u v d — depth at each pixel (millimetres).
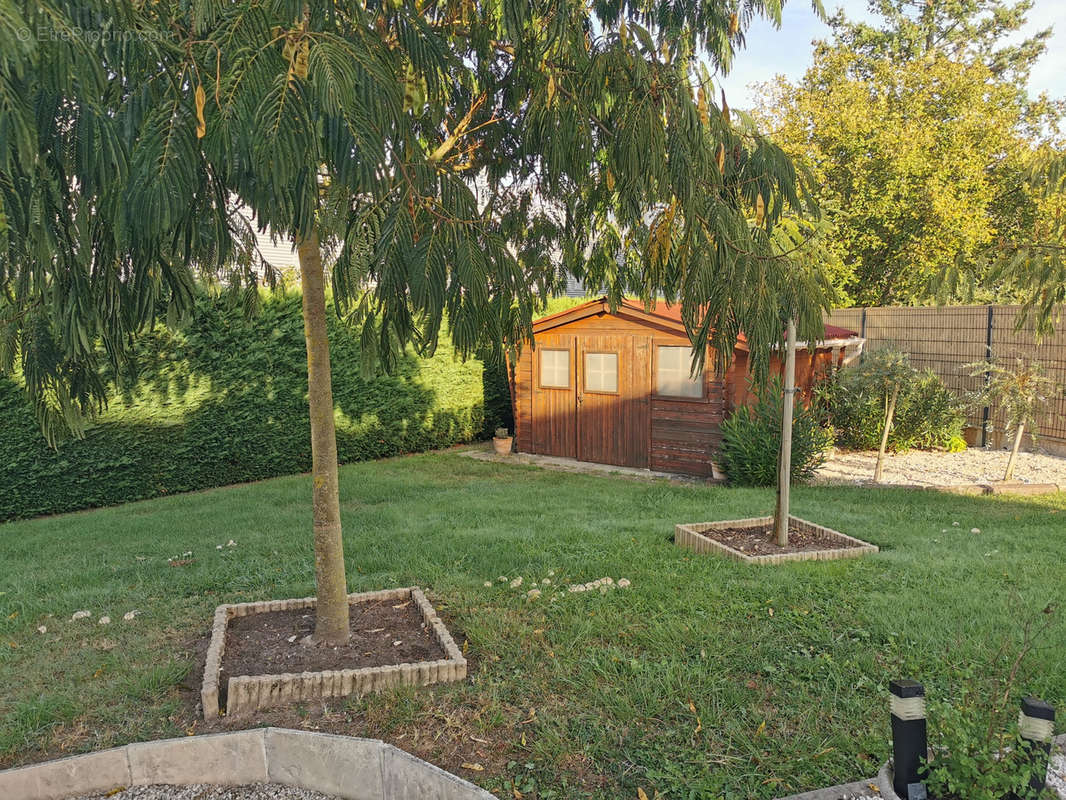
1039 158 7441
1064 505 7492
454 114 3781
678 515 7008
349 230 2863
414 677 3402
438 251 2430
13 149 1920
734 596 4422
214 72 2064
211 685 3230
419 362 11906
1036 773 2293
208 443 9445
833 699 3191
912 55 24438
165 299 2949
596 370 10766
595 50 3158
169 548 6125
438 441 12445
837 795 2516
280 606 4297
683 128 2936
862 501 7750
